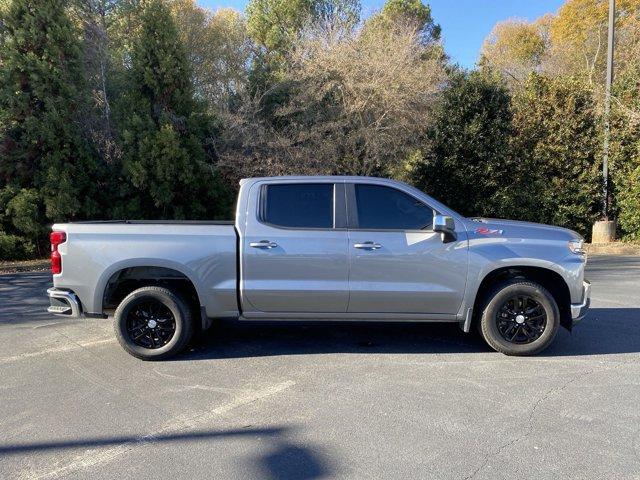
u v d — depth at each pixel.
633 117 14.16
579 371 4.78
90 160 14.06
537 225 5.42
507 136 14.82
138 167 13.80
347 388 4.42
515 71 28.58
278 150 15.07
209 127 15.80
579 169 14.98
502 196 14.91
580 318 5.13
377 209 5.20
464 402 4.09
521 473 3.06
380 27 19.02
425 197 5.21
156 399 4.23
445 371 4.82
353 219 5.16
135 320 5.28
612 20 14.80
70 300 5.19
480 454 3.29
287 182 5.28
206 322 5.25
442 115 15.08
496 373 4.75
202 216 15.61
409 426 3.69
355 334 6.11
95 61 15.45
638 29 21.81
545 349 5.41
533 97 15.30
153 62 14.84
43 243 13.94
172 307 5.18
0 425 3.77
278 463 3.21
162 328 5.27
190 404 4.12
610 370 4.80
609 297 7.98
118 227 5.21
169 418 3.87
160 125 14.48
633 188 14.34
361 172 15.55
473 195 15.23
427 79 16.62
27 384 4.58
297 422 3.78
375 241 5.07
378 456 3.28
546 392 4.28
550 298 5.07
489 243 5.08
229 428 3.70
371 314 5.20
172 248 5.11
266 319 5.29
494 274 5.26
